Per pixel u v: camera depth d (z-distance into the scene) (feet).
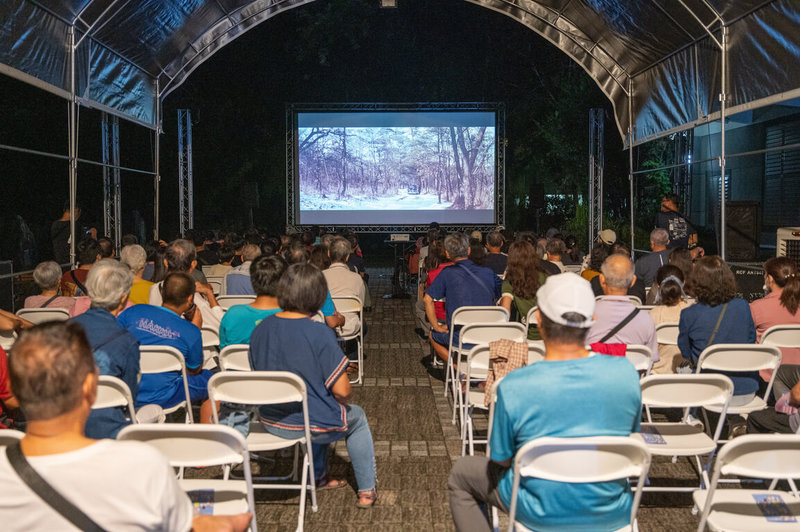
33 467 5.50
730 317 14.12
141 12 33.12
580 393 7.82
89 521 5.51
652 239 25.36
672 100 34.55
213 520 7.32
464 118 66.18
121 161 75.15
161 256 19.02
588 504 7.84
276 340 11.85
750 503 9.16
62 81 28.27
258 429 12.66
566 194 72.59
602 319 13.43
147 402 13.56
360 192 66.95
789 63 23.71
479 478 9.02
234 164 80.07
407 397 20.71
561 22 40.27
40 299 18.02
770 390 13.37
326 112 66.13
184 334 13.85
